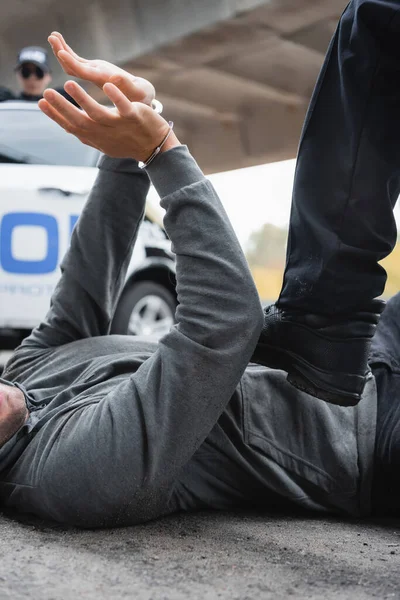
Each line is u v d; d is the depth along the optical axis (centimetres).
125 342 217
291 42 1429
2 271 449
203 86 1686
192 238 174
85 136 166
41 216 454
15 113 500
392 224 174
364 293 177
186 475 194
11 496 184
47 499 174
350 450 199
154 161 175
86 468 169
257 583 145
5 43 1549
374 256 174
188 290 173
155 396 170
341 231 172
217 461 196
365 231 172
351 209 171
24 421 187
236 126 1897
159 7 1348
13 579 142
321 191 173
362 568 159
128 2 1360
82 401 184
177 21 1345
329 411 201
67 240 457
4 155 471
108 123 161
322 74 173
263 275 1605
